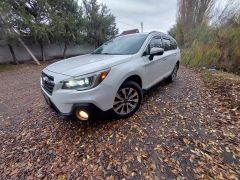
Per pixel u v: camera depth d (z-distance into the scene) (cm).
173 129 290
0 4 1155
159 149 244
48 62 1612
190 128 291
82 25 1758
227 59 780
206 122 306
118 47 389
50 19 1452
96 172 214
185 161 220
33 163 239
